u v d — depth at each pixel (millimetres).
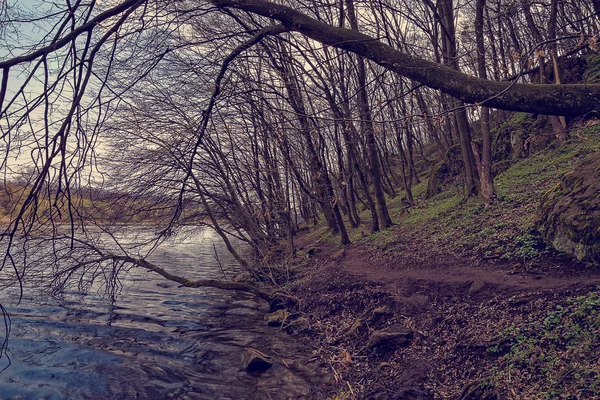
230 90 8930
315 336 11617
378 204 22203
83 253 11828
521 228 12523
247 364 9562
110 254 12383
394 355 9070
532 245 11352
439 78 4656
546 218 11250
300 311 13656
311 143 16281
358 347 10078
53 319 13391
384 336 9523
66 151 4273
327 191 18266
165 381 8945
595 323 6906
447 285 11031
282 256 18328
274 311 14430
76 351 10586
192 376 9203
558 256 10375
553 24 14664
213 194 16953
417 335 9484
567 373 6117
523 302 8703
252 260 17859
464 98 4645
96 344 11172
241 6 5000
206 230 19688
